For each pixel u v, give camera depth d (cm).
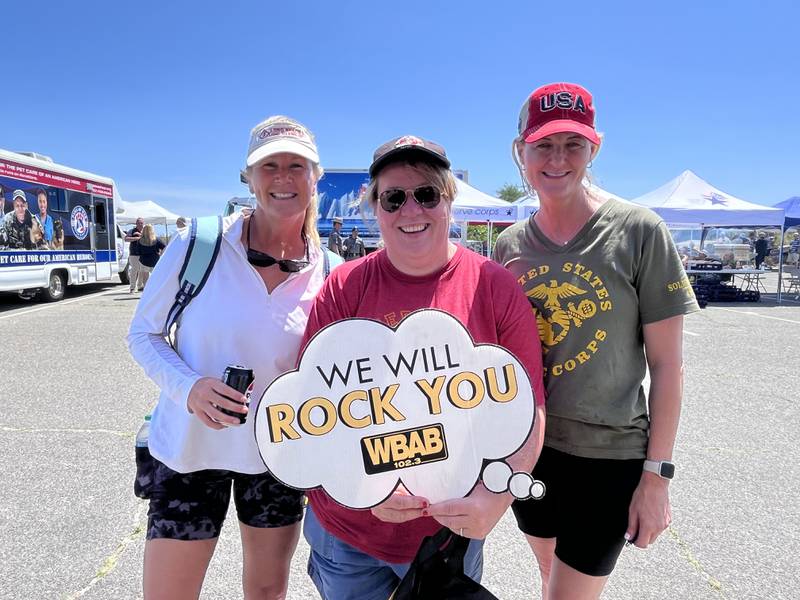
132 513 275
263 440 136
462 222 1107
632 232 152
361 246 1280
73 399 466
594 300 153
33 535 255
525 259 168
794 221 1408
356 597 152
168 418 167
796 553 250
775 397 499
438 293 143
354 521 145
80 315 945
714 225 1267
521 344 139
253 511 176
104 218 1312
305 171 171
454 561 132
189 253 165
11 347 679
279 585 187
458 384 134
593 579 160
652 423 152
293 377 137
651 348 154
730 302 1323
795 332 862
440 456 134
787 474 332
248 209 188
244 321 164
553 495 165
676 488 313
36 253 1046
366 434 135
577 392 156
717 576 234
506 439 132
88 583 223
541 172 160
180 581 165
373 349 136
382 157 138
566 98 156
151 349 163
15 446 361
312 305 161
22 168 995
